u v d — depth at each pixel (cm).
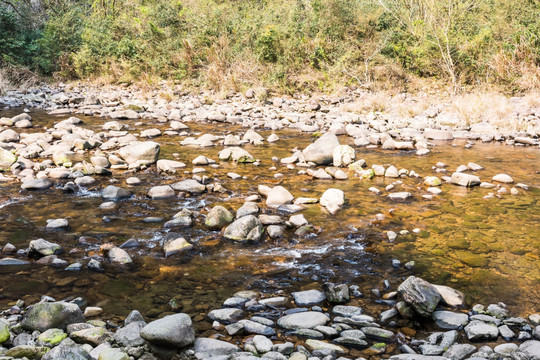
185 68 1562
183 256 416
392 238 458
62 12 1838
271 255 421
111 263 399
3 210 518
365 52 1518
